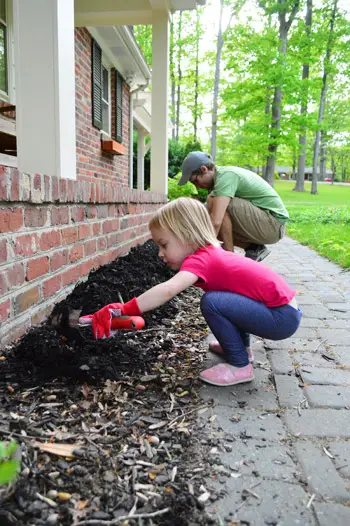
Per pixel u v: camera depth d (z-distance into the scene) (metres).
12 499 1.15
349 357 2.44
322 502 1.24
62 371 1.89
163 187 7.18
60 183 2.54
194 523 1.13
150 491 1.24
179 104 33.69
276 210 3.85
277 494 1.26
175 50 32.16
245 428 1.63
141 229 5.15
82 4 6.49
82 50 7.46
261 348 2.57
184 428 1.60
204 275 1.97
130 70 10.55
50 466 1.30
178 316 3.03
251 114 25.50
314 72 28.70
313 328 2.96
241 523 1.14
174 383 1.99
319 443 1.55
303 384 2.06
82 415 1.63
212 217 3.74
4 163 4.86
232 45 20.17
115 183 10.35
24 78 2.81
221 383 2.00
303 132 21.59
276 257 6.35
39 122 2.84
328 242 7.25
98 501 1.18
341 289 4.20
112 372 1.96
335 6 25.47
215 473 1.35
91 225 3.24
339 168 65.50
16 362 1.95
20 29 2.76
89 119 8.07
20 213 2.10
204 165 3.75
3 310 1.98
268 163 22.16
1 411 1.61
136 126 13.88
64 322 2.12
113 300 2.77
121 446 1.45
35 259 2.29
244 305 1.98
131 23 7.05
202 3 6.68
